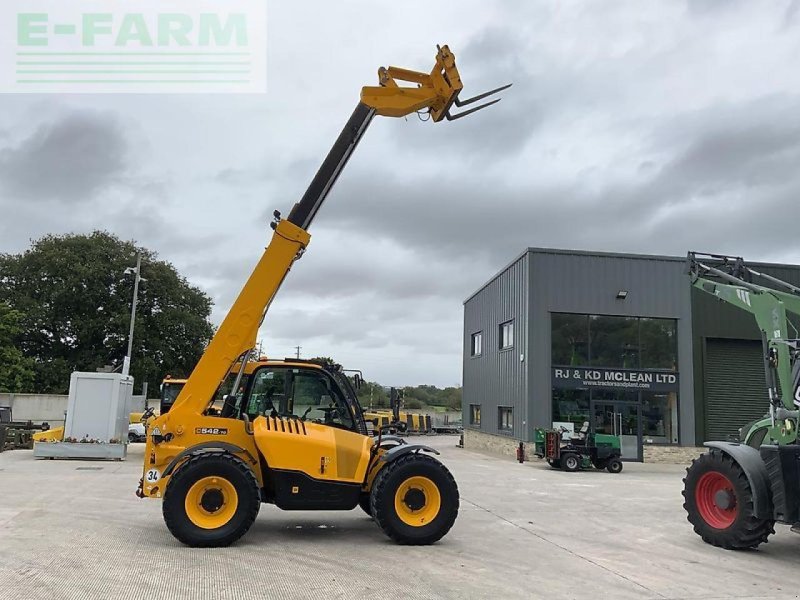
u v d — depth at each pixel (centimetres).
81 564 625
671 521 990
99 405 1817
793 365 802
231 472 719
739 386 2383
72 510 932
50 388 3953
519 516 1009
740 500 770
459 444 3447
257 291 799
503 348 2634
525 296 2342
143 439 2611
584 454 1958
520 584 604
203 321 4472
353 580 598
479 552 733
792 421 772
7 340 3566
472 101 827
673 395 2339
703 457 841
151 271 4238
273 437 744
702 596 586
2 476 1337
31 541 719
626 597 574
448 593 566
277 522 881
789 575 670
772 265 2370
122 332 4000
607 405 2309
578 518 1005
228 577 595
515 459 2375
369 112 821
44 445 1731
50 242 4228
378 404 1338
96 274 4094
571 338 2320
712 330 2377
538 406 2266
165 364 4225
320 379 811
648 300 2361
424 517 757
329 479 753
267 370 802
